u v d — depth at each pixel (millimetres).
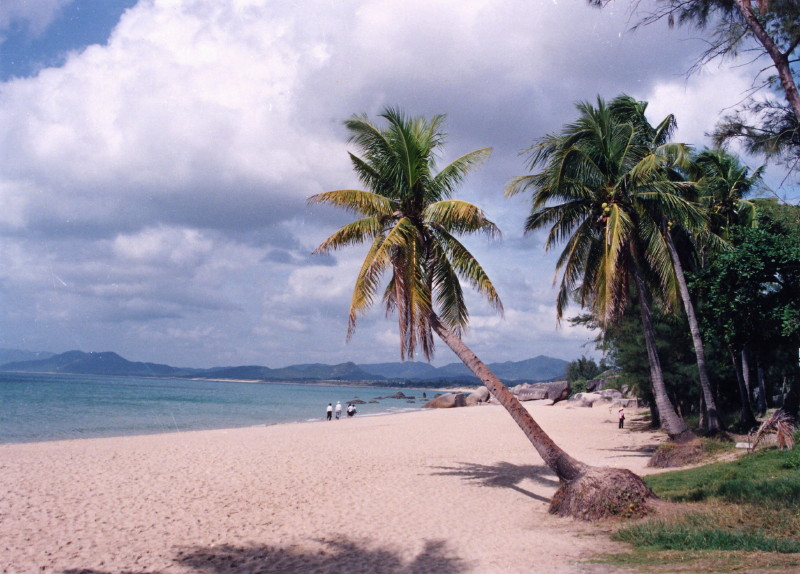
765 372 29969
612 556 7422
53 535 9938
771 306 17578
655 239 16891
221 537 10039
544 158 17422
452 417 42062
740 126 10758
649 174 16766
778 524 7922
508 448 22969
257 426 35156
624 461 18703
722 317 18922
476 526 10477
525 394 64438
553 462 11352
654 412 31484
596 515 10117
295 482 15258
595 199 17328
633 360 27172
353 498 13352
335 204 13648
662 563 6625
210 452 20547
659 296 19922
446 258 14328
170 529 10516
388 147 13719
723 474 12867
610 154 17188
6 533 9953
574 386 75688
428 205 13781
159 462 18078
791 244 16812
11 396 59062
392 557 8680
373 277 12281
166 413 46281
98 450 20547
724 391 30297
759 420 25188
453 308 14602
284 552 9148
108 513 11570
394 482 15406
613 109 20078
